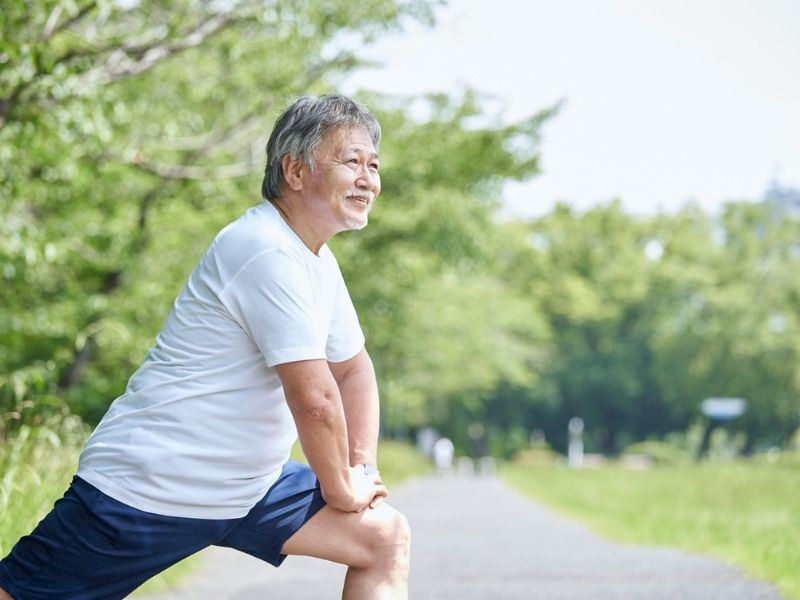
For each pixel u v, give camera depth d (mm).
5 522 6219
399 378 49281
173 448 3383
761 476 28047
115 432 3416
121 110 10953
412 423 83312
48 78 9398
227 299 3395
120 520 3363
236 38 14883
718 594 8070
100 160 15180
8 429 7516
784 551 10328
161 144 15977
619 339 94562
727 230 97250
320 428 3408
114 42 11391
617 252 94438
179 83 16172
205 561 10195
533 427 96188
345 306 3799
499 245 27062
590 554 11625
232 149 17188
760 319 87750
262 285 3381
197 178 16453
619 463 77875
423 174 21344
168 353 3443
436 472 74500
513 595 8148
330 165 3484
